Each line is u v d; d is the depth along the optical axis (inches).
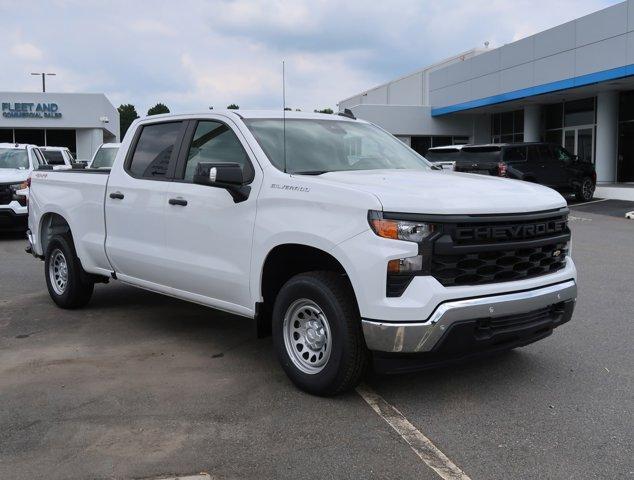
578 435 152.6
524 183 196.2
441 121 1304.1
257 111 214.5
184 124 224.2
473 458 141.5
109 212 244.1
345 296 166.7
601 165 957.2
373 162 211.6
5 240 530.0
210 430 156.2
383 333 155.9
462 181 186.1
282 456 142.7
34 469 136.7
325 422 160.6
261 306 189.5
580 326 248.4
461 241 158.7
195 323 257.3
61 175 278.1
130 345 226.8
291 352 181.9
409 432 154.6
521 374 194.9
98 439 151.3
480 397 176.9
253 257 186.4
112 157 618.2
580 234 540.7
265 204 183.5
